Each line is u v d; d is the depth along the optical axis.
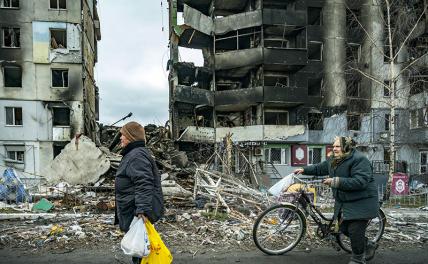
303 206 5.19
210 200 9.76
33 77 25.31
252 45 30.44
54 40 26.09
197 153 27.78
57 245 5.32
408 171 26.66
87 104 28.31
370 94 28.75
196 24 29.14
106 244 5.40
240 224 6.92
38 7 25.55
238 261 4.64
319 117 29.41
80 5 26.12
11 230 6.34
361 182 4.02
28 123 25.08
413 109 26.31
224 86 32.66
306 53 28.12
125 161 3.20
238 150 17.69
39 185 13.02
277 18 28.38
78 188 13.13
